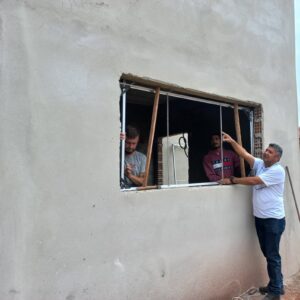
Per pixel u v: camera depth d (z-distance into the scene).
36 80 2.55
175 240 3.47
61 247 2.64
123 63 3.08
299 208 5.32
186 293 3.55
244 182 4.12
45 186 2.57
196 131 5.54
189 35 3.70
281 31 5.21
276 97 5.00
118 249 2.99
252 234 4.44
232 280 4.11
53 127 2.62
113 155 2.99
